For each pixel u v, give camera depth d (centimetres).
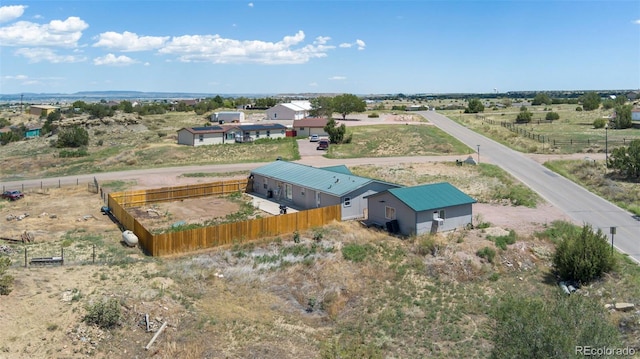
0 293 2250
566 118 12469
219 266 3081
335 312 2645
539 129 10175
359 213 4325
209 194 5388
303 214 3800
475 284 3025
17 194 5281
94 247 3366
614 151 5969
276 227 3644
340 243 3466
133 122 12231
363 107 13788
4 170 7244
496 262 3262
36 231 3928
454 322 2566
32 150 9406
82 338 2077
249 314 2530
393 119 12962
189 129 9019
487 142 8619
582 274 2967
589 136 8856
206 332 2278
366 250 3378
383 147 8406
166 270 2894
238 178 6344
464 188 5531
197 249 3325
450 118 13250
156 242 3188
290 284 2939
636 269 3114
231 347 2180
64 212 4653
